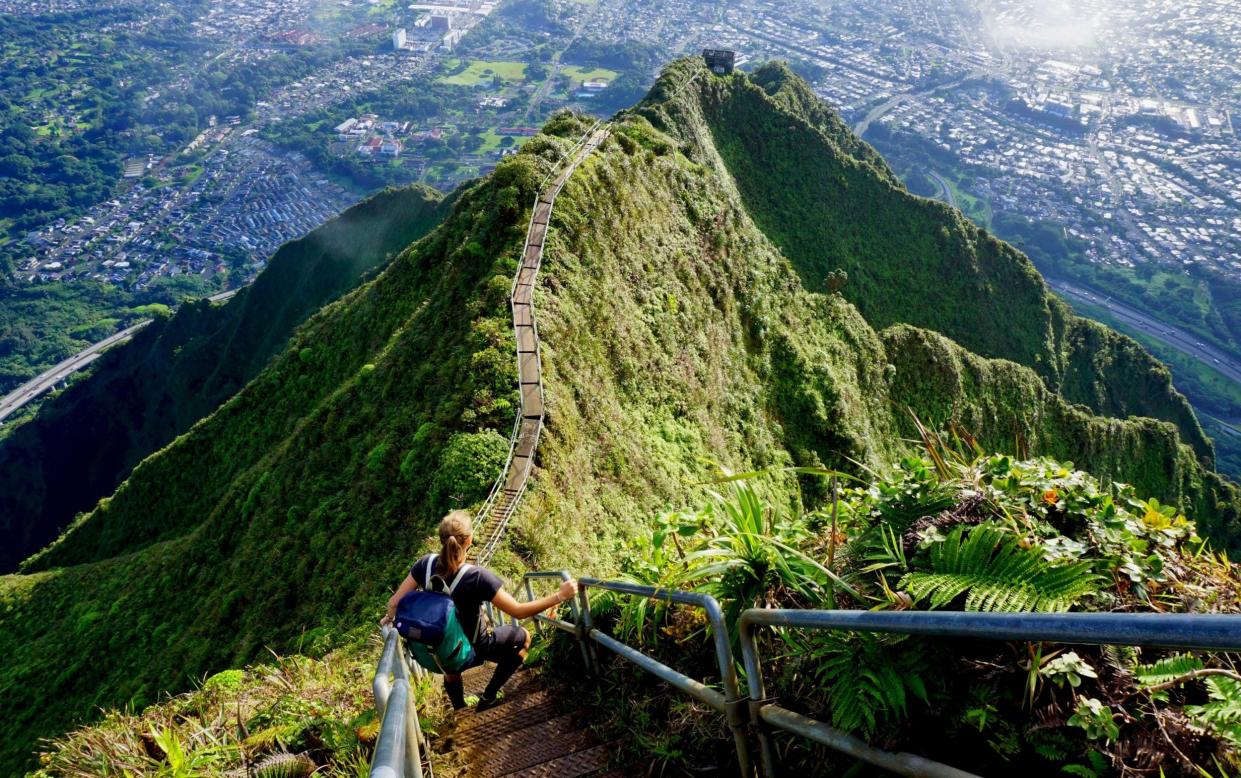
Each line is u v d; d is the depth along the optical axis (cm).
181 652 2733
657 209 4588
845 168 8400
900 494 516
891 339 5825
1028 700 377
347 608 2258
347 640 2042
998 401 6256
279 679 944
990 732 383
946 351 5919
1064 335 8912
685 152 6769
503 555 2192
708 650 626
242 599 2692
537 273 3416
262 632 2491
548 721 730
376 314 4472
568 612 871
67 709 3061
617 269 3928
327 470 3106
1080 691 368
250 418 4834
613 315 3631
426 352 3312
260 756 723
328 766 695
